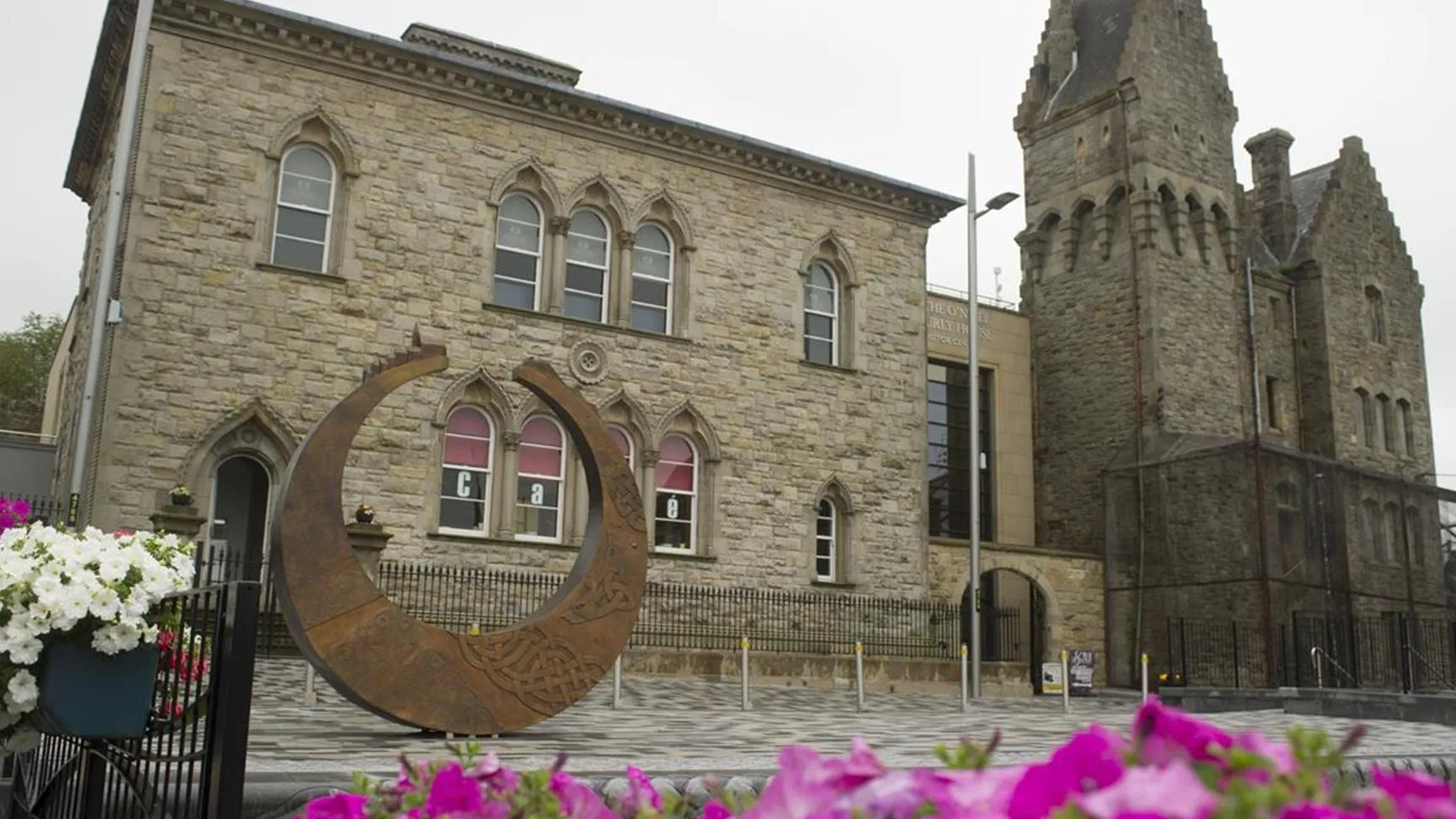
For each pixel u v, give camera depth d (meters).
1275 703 23.08
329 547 10.90
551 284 28.03
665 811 3.23
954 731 15.05
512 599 25.80
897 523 32.00
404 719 10.92
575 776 7.75
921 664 29.27
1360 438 43.78
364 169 26.03
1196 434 37.47
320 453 11.07
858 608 30.61
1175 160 39.53
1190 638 33.94
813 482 30.78
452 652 11.30
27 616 6.55
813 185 32.09
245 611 5.76
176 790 6.05
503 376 26.80
